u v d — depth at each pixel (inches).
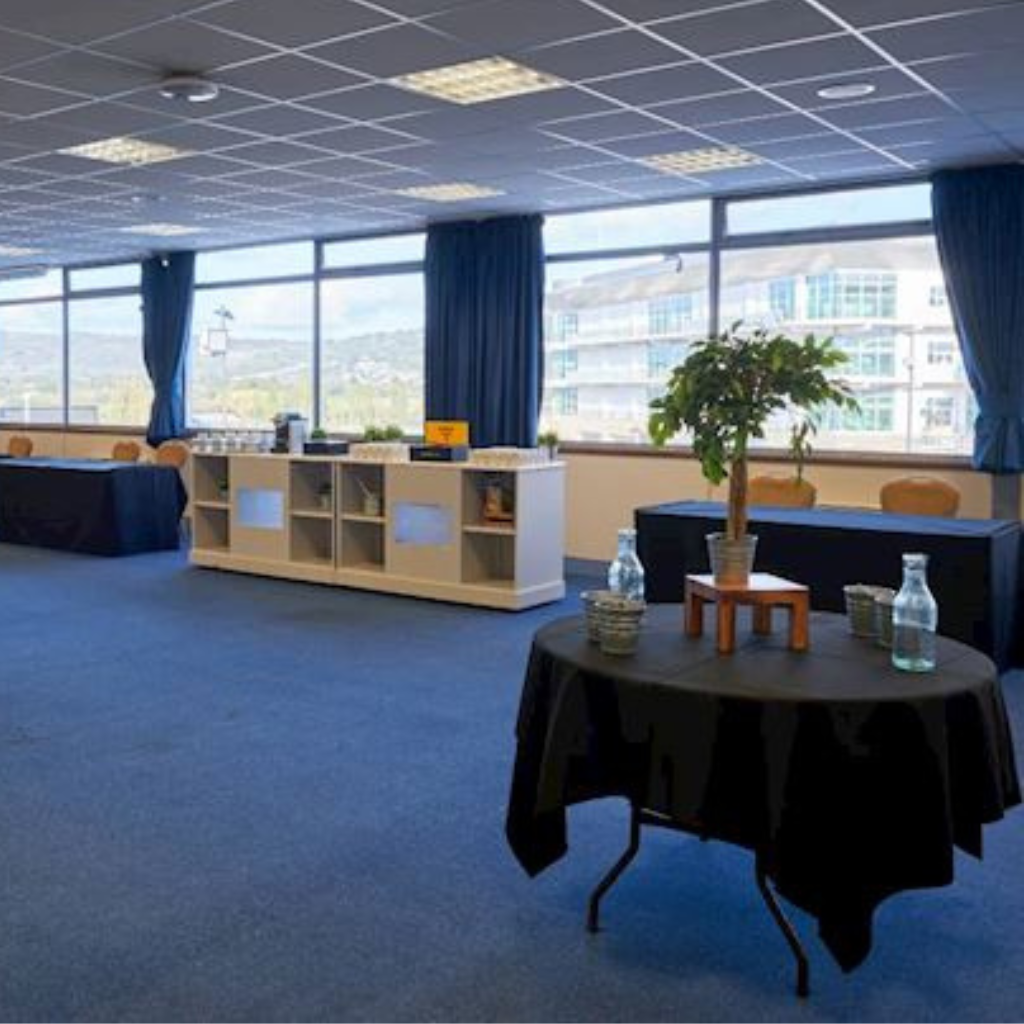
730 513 110.6
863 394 299.3
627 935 108.3
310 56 193.3
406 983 99.0
